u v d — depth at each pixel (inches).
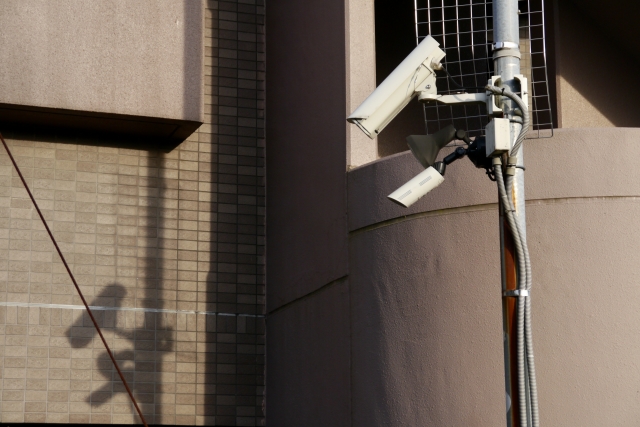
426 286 377.7
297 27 482.9
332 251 429.7
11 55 444.5
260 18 520.4
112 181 480.7
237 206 499.2
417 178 276.2
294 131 477.4
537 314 355.6
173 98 462.6
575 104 518.6
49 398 449.7
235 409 479.8
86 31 456.4
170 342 474.9
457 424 360.5
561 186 363.9
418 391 372.5
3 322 450.0
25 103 442.3
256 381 486.0
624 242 358.3
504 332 262.1
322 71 452.8
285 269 474.3
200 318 482.3
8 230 459.5
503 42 282.2
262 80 515.2
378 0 539.5
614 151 365.4
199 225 490.9
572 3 522.9
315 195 449.7
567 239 359.6
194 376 475.8
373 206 403.5
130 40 461.7
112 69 456.4
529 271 260.7
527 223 363.9
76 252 467.8
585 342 351.3
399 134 521.0
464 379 361.7
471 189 373.7
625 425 345.1
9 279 454.9
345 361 411.2
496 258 364.5
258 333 490.9
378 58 531.8
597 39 535.5
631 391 347.6
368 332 397.4
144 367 467.8
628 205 361.1
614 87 539.5
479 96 282.2
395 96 277.7
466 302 366.6
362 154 426.3
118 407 458.9
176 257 483.8
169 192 489.1
